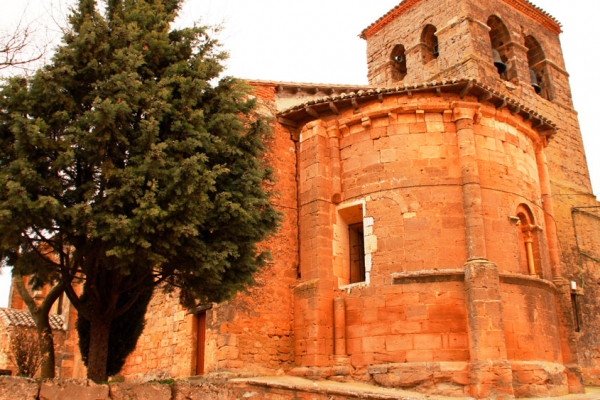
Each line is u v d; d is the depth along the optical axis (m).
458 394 14.55
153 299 20.95
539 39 30.70
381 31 32.03
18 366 12.48
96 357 11.84
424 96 17.42
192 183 10.94
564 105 30.03
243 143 13.14
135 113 11.81
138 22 12.51
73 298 11.99
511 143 18.14
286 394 13.63
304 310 16.89
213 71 12.85
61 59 11.40
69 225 10.84
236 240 12.38
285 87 20.20
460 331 15.31
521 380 15.19
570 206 27.16
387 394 12.66
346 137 18.09
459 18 27.12
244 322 16.70
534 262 17.89
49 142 10.68
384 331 15.78
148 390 11.48
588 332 24.77
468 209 16.22
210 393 12.80
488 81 26.03
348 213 17.72
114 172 10.90
